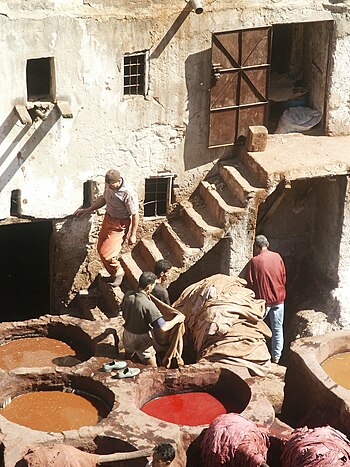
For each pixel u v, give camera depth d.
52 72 16.30
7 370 14.88
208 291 16.08
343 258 18.31
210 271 17.91
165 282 16.84
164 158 17.48
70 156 16.86
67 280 17.77
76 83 16.44
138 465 12.77
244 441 12.75
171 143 17.42
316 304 18.56
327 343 14.94
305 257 19.14
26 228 19.66
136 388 14.20
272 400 15.26
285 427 13.60
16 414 14.09
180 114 17.27
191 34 16.81
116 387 14.20
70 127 16.67
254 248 17.45
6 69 15.90
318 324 18.11
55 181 16.92
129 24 16.39
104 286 17.42
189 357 16.05
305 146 17.88
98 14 16.16
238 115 17.53
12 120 16.25
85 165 17.03
